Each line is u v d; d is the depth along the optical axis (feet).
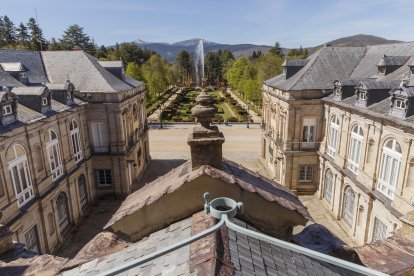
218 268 12.40
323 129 99.50
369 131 73.61
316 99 97.04
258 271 13.46
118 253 19.25
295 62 111.75
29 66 103.19
